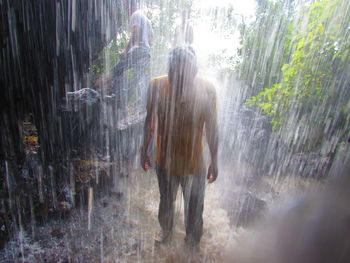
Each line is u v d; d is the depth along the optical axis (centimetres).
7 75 269
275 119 443
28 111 296
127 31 479
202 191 221
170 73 187
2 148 273
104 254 229
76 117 329
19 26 262
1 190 253
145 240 249
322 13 374
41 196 265
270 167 397
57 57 308
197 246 235
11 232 234
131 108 429
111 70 437
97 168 320
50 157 305
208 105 197
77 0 310
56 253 225
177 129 203
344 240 223
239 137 438
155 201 313
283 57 512
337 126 386
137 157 376
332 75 382
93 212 280
